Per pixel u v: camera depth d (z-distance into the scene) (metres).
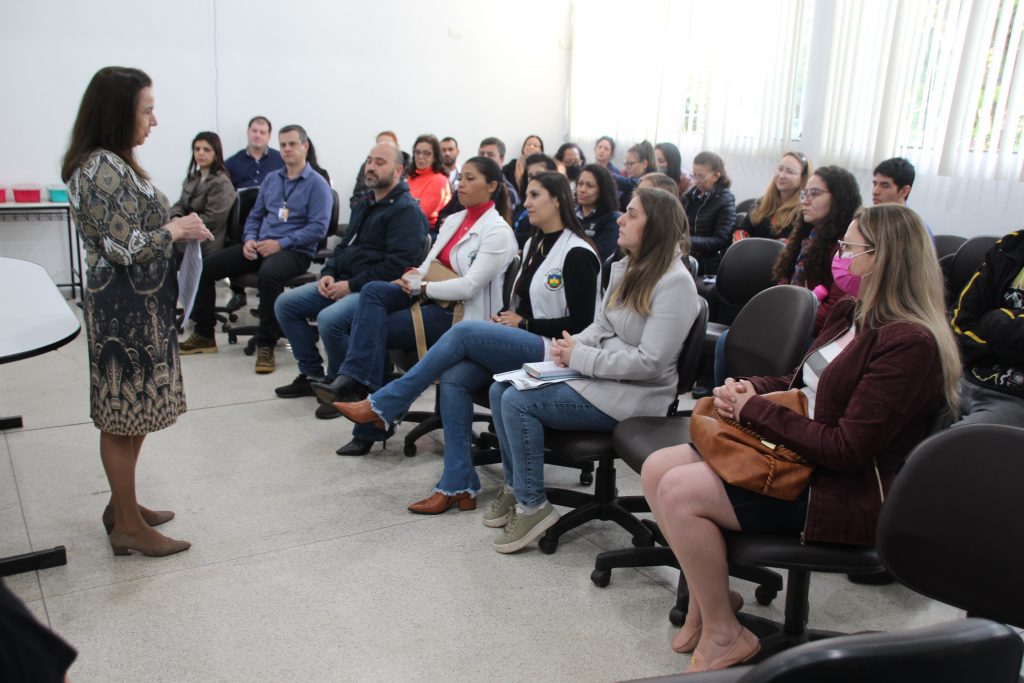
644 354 2.17
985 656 0.78
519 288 2.74
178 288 2.18
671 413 2.31
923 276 1.57
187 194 4.69
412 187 5.30
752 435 1.64
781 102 5.12
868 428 1.51
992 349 2.25
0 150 5.41
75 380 3.73
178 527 2.39
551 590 2.12
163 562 2.19
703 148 5.84
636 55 6.48
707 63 5.73
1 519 2.40
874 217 1.61
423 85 6.82
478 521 2.50
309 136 6.45
